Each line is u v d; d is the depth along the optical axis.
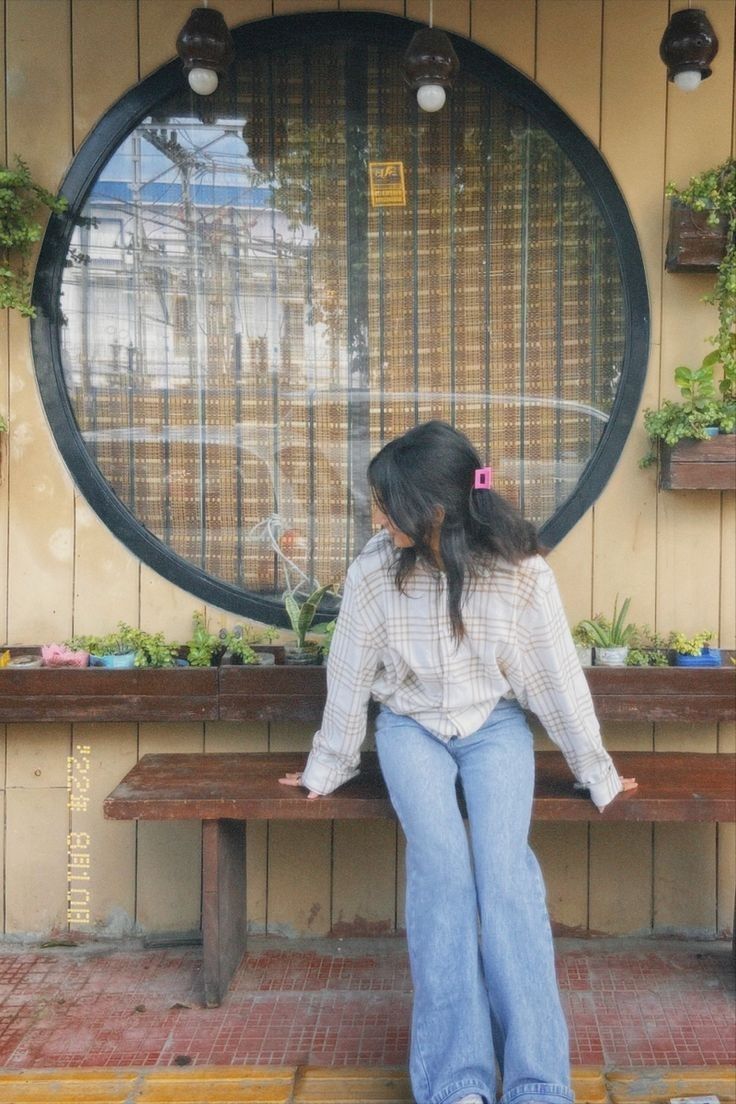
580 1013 2.37
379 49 2.76
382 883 2.78
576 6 2.68
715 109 2.70
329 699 2.22
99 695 2.60
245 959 2.65
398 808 2.06
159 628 2.80
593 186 2.74
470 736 2.14
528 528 2.06
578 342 2.81
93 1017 2.35
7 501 2.77
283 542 2.86
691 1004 2.42
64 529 2.78
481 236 2.81
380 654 2.17
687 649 2.66
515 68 2.71
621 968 2.61
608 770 2.20
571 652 2.12
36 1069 2.13
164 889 2.78
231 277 2.81
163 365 2.82
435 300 2.83
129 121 2.72
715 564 2.78
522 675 2.13
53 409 2.75
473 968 1.89
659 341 2.74
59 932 2.79
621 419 2.77
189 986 2.51
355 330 2.83
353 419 2.85
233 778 2.44
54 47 2.68
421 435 2.00
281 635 2.80
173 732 2.76
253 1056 2.18
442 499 1.97
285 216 2.81
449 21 2.68
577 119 2.71
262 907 2.79
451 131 2.78
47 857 2.78
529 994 1.86
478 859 1.95
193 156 2.78
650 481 2.78
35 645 2.77
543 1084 1.80
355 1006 2.41
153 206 2.79
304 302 2.83
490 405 2.84
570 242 2.79
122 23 2.68
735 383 2.67
